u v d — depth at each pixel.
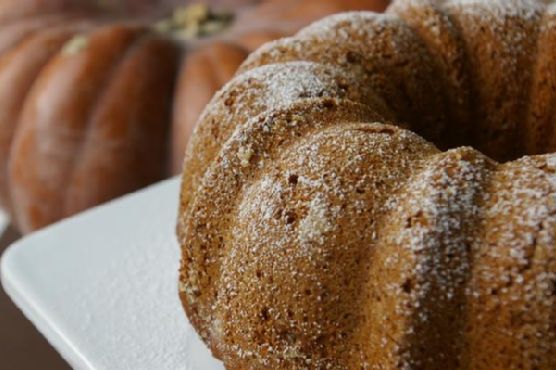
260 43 0.71
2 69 0.73
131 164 0.71
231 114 0.47
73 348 0.49
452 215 0.40
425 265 0.39
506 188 0.40
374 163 0.42
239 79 0.48
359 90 0.47
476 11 0.51
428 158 0.42
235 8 0.77
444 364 0.40
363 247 0.41
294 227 0.41
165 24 0.76
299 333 0.41
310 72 0.47
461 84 0.50
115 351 0.49
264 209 0.42
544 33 0.50
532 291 0.39
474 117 0.51
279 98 0.46
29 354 0.64
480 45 0.50
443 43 0.50
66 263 0.54
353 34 0.50
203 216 0.45
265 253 0.42
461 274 0.39
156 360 0.48
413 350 0.40
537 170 0.40
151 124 0.71
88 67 0.70
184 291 0.46
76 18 0.76
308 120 0.44
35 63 0.72
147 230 0.56
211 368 0.47
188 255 0.45
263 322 0.42
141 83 0.71
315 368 0.41
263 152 0.44
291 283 0.41
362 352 0.41
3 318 0.66
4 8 0.76
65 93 0.70
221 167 0.44
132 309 0.51
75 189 0.71
